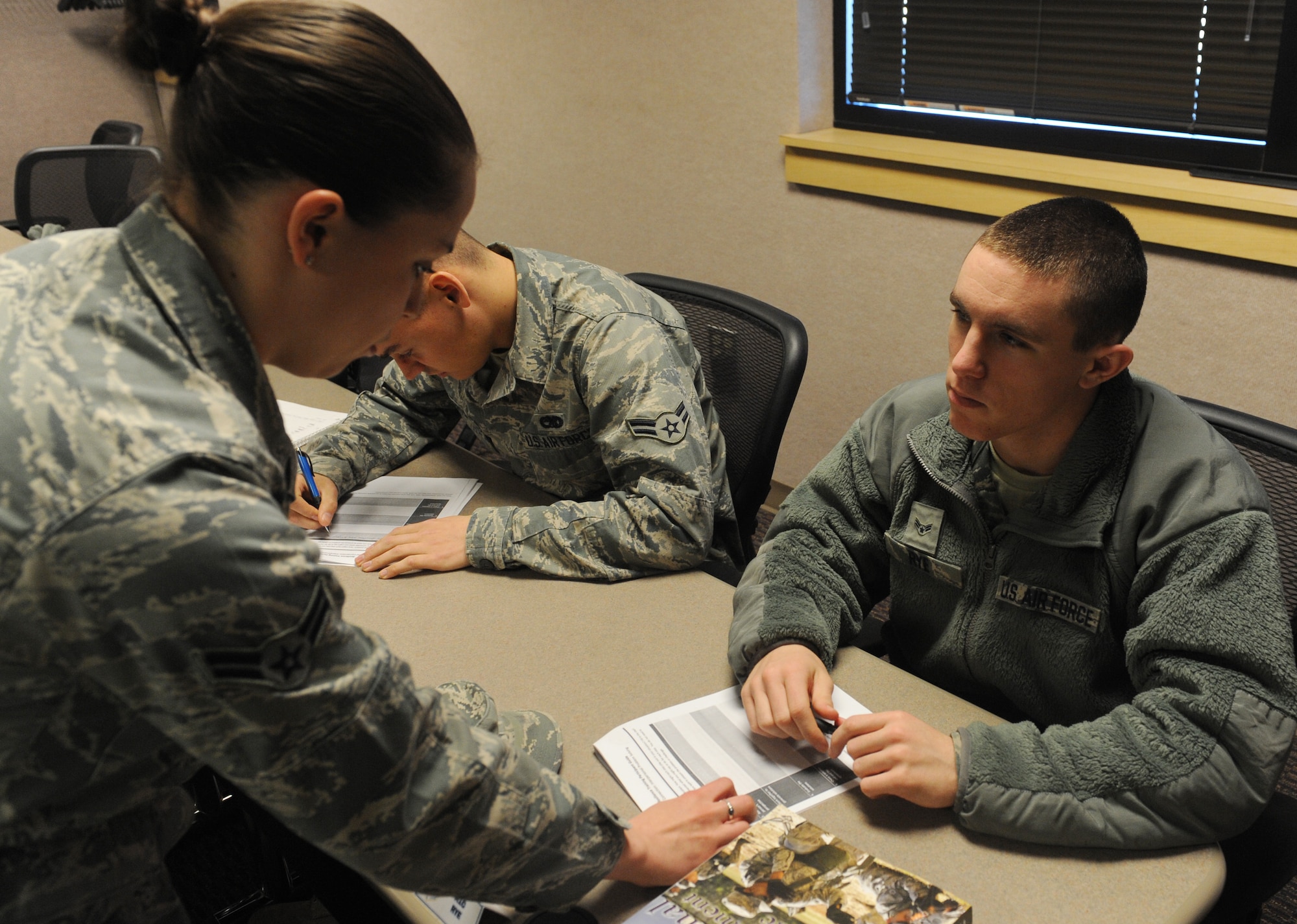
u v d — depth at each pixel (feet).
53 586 1.59
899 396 3.69
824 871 2.42
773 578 3.60
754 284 8.86
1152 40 6.36
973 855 2.69
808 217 8.16
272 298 1.93
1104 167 6.72
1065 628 3.24
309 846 3.77
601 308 4.28
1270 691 2.70
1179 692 2.79
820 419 8.87
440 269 3.97
